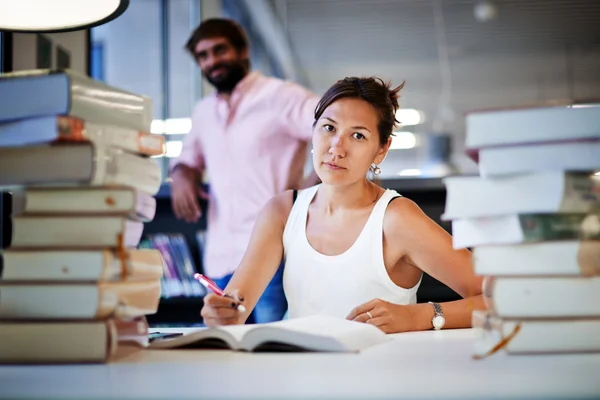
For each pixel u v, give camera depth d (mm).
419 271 1881
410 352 1026
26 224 983
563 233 956
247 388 719
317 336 1041
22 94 954
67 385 759
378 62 11539
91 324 949
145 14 8727
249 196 3359
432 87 12828
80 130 950
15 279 960
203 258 3596
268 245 1880
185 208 3482
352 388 708
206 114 3479
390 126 1789
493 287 962
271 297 2969
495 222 966
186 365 921
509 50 10859
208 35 3330
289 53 11008
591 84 12414
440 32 10031
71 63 2875
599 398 652
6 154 977
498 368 846
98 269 947
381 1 8766
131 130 1056
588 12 9086
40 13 1440
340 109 1730
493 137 973
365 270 1769
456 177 984
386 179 3119
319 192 1870
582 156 945
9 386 759
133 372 862
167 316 3535
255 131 3324
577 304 951
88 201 982
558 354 959
